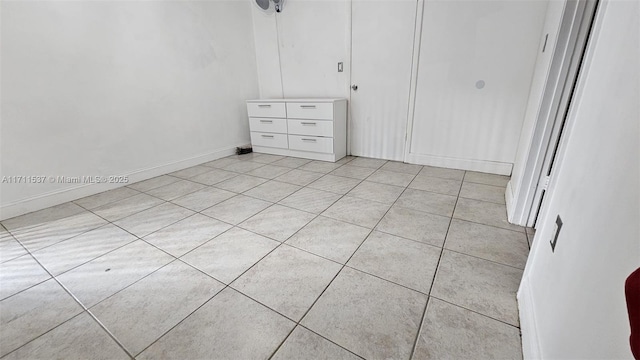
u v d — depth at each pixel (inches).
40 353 39.8
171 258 61.1
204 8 123.3
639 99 20.8
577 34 52.0
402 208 81.0
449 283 50.7
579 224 28.5
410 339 40.1
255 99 150.3
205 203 89.0
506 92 98.6
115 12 96.0
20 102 80.3
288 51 140.8
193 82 124.8
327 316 44.6
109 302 49.0
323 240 66.0
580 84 35.3
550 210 39.4
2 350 40.5
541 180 64.2
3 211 80.7
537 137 62.1
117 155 103.9
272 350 39.2
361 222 73.8
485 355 37.5
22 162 82.7
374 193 92.7
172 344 40.6
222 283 52.8
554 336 29.6
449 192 91.7
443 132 114.4
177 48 116.3
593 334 22.0
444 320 43.0
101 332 43.0
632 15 24.3
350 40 122.4
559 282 31.0
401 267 55.6
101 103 97.0
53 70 85.0
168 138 119.4
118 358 38.8
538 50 87.0
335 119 124.9
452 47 102.7
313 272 55.0
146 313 46.4
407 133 122.3
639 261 17.4
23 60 79.4
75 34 88.0
